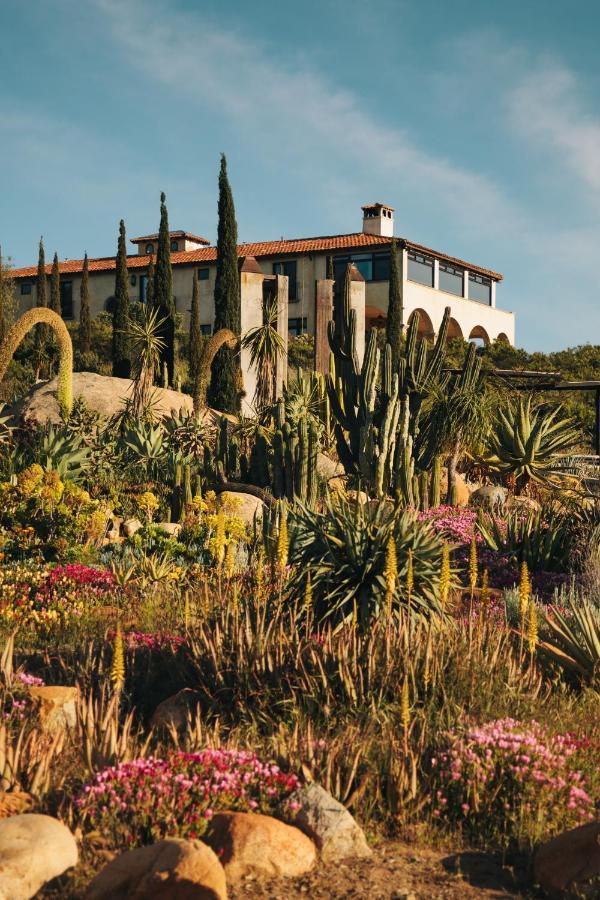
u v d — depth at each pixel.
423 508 17.80
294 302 56.09
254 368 25.81
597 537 14.26
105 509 16.09
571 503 17.47
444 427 18.31
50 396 24.38
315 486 17.20
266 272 57.16
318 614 9.36
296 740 6.29
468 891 4.83
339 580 9.40
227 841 4.98
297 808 5.38
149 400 23.86
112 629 10.09
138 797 5.26
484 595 8.59
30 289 65.19
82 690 8.03
